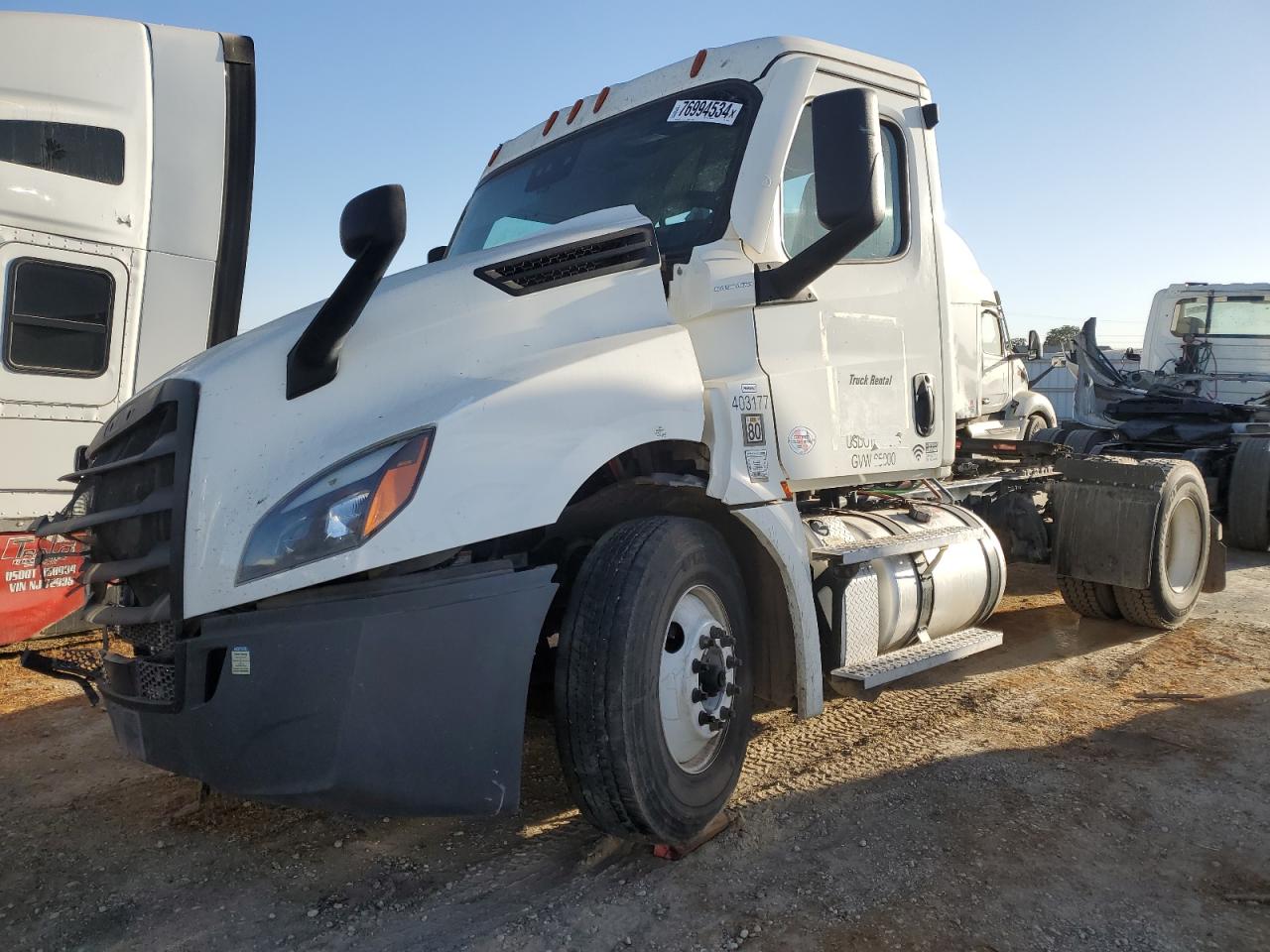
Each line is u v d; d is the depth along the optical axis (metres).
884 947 2.60
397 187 2.53
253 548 2.56
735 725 3.35
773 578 3.58
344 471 2.58
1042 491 6.56
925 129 4.56
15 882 3.07
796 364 3.80
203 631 2.58
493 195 4.75
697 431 3.24
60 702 5.06
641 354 3.16
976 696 4.82
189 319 6.57
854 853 3.14
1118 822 3.37
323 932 2.73
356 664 2.47
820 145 3.23
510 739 2.65
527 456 2.74
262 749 2.52
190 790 3.80
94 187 6.14
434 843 3.29
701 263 3.48
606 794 2.86
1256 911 2.80
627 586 2.88
